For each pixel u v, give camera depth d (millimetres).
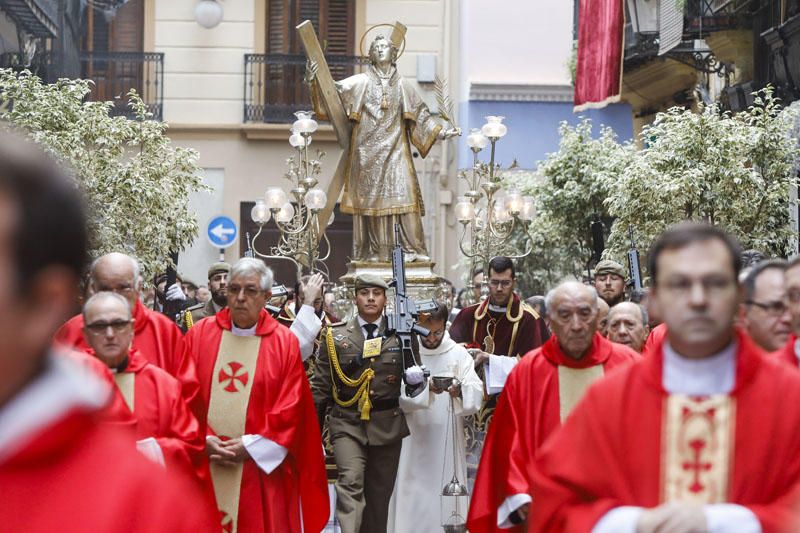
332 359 8055
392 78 14039
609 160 19547
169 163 16125
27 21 18984
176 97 24031
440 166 24062
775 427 3057
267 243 23984
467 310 9766
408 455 8836
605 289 9977
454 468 8781
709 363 3115
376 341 8031
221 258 21438
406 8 24562
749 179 15133
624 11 21438
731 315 3070
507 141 24359
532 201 13602
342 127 13938
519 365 6582
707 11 19094
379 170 13844
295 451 7410
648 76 23172
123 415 5566
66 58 21844
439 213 23969
